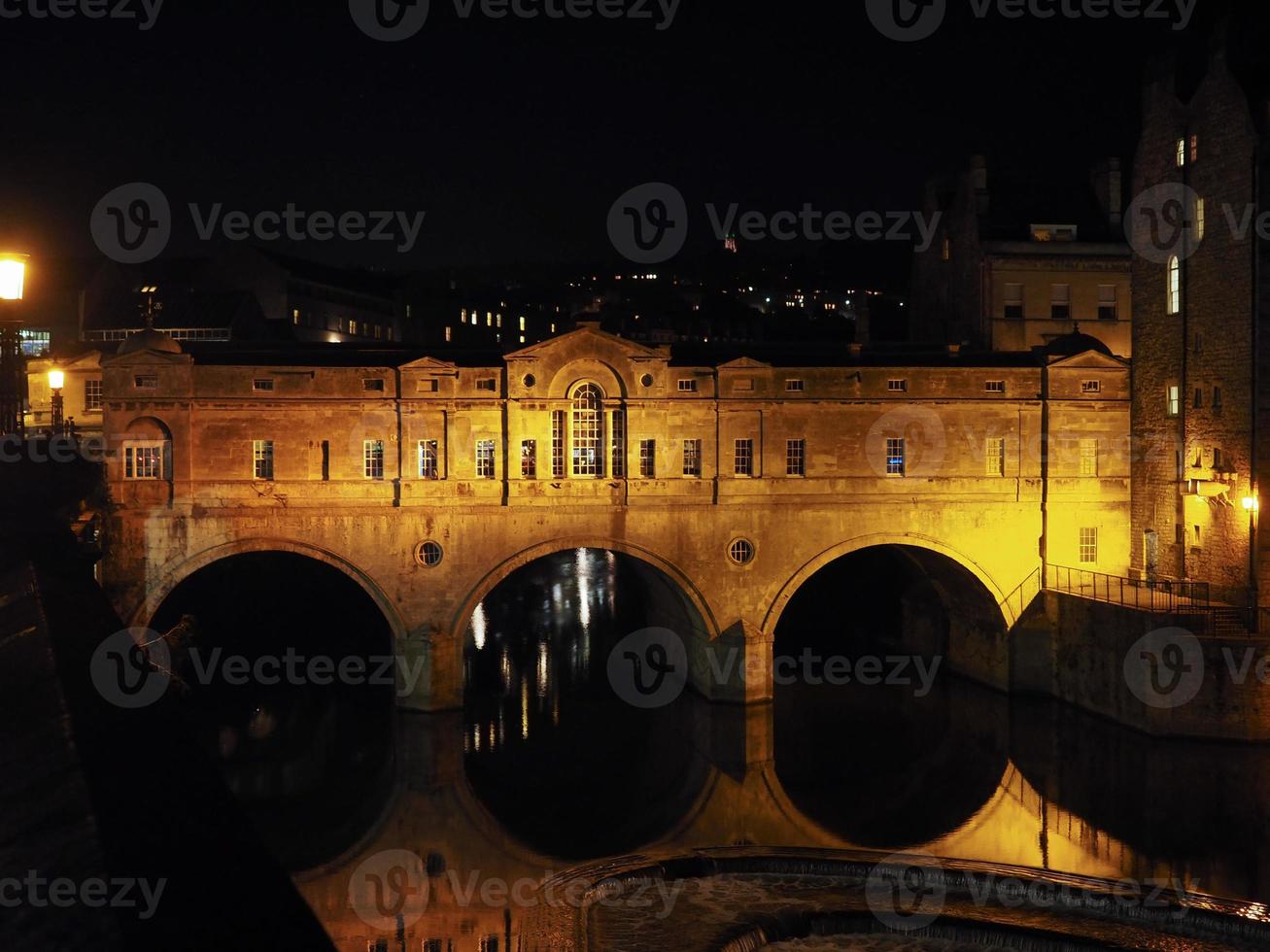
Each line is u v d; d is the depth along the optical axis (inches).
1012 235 2970.0
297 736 2271.2
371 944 1407.5
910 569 2886.3
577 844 1768.0
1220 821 1779.0
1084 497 2517.2
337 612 3176.7
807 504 2445.9
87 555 1053.8
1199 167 2325.3
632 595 3853.3
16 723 446.0
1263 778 1937.7
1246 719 2041.1
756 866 1647.4
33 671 510.0
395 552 2347.4
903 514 2474.2
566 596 3976.4
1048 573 2501.2
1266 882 1558.8
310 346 2556.6
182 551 2287.2
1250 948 1380.4
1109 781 2004.2
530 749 2225.6
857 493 2459.4
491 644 3164.4
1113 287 2977.4
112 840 324.5
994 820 1843.0
